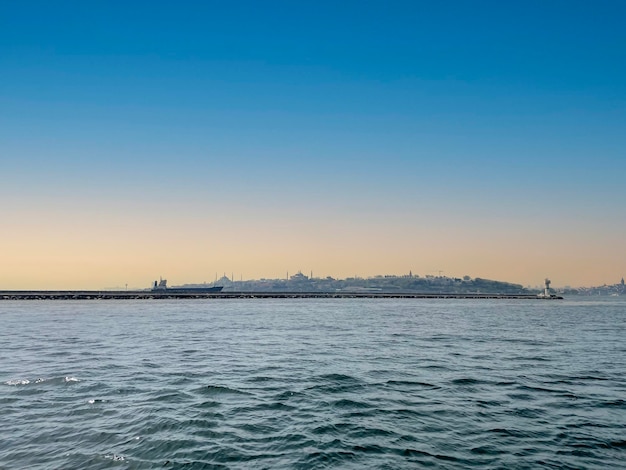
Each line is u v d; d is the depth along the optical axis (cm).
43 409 1956
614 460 1468
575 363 3219
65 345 4078
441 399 2184
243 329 5734
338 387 2420
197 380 2572
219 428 1741
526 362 3247
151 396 2197
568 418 1897
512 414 1947
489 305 16200
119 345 4094
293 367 2998
